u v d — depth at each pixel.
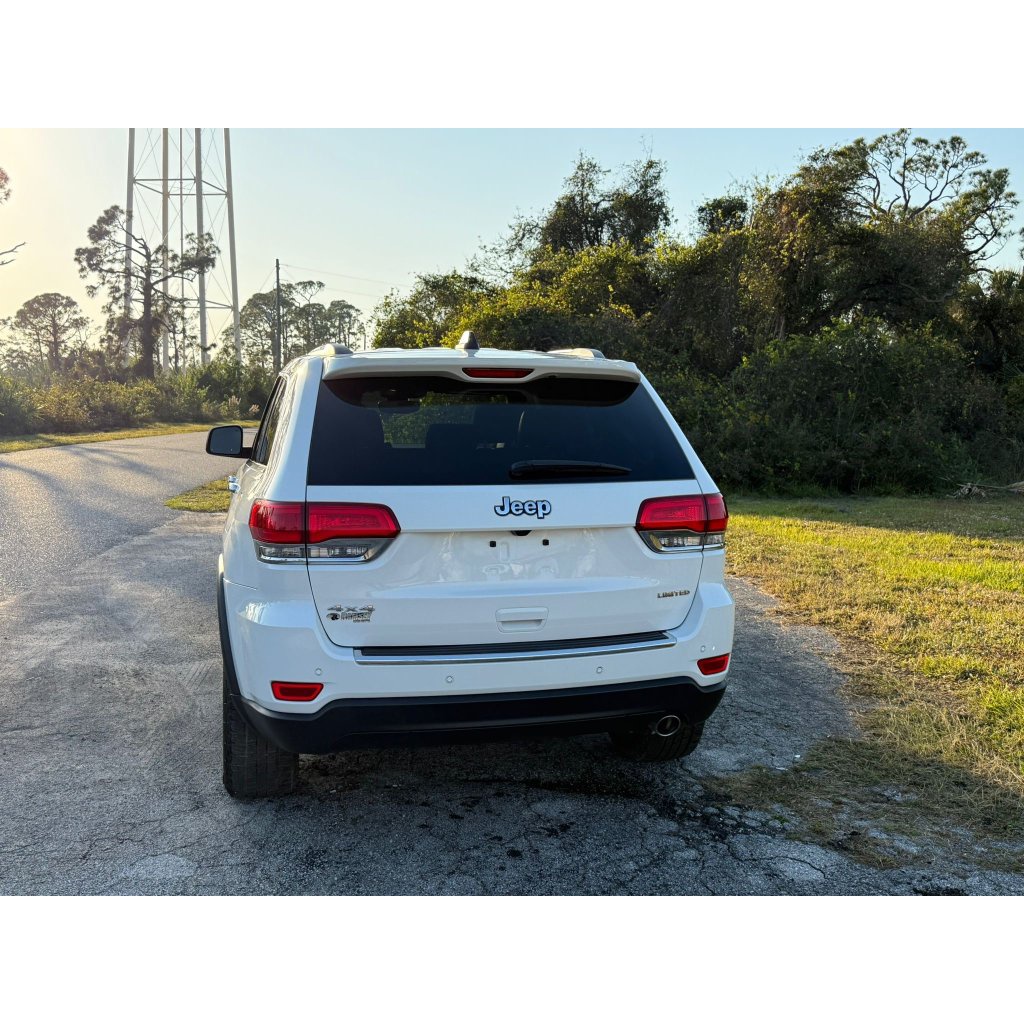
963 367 19.45
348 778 3.68
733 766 3.86
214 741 4.07
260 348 98.44
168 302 63.72
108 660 5.29
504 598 2.89
